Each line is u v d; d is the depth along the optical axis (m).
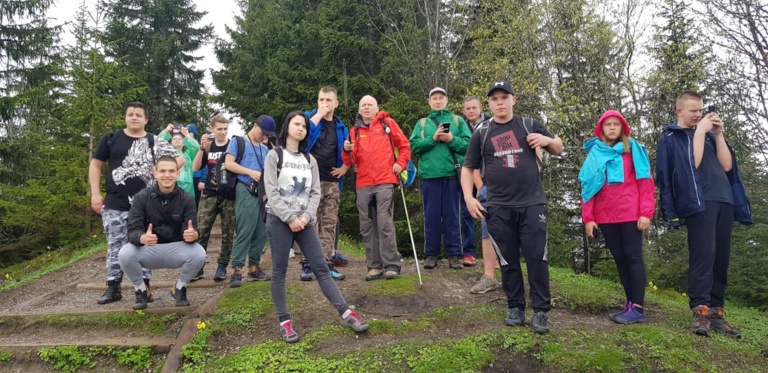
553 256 10.52
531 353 3.65
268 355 3.59
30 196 11.88
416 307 4.48
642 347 3.73
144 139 4.87
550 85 11.98
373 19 13.84
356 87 12.95
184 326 4.15
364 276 5.49
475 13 14.59
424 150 5.46
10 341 4.29
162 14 21.06
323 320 4.15
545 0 11.98
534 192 3.86
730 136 9.94
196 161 5.88
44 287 6.48
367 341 3.81
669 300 5.51
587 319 4.50
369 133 5.14
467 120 5.76
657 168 4.32
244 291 4.78
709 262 4.07
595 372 3.46
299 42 14.07
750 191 9.68
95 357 3.99
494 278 4.93
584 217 4.46
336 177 5.35
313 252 3.93
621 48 11.69
